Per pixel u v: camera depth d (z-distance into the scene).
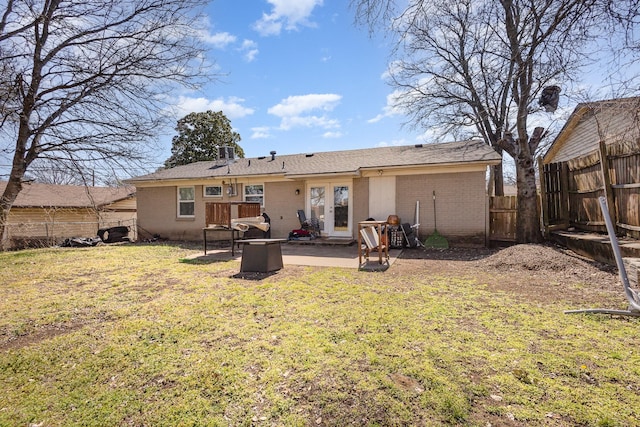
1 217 10.50
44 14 8.22
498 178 14.05
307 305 4.21
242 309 4.09
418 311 3.89
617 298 4.18
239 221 8.93
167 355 2.88
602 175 6.45
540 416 1.97
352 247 9.86
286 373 2.53
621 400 2.11
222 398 2.24
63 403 2.24
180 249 10.50
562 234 7.74
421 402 2.13
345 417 2.02
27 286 5.54
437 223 9.86
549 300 4.23
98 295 4.91
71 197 17.61
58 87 9.50
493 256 7.24
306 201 11.73
